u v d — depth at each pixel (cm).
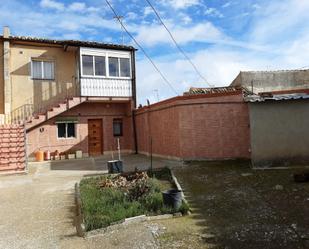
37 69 1755
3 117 1622
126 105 1928
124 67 1852
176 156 1309
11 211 749
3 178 1177
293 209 620
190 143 1256
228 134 1211
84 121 1822
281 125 1016
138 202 719
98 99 1762
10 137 1381
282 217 585
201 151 1241
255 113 1028
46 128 1719
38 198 857
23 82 1716
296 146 1009
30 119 1631
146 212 658
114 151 1892
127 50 1861
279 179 855
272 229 532
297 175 808
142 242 523
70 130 1798
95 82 1759
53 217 696
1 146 1338
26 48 1730
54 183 1041
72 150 1777
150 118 1595
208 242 500
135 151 1817
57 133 1747
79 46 1733
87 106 1838
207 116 1238
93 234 577
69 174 1200
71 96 1809
